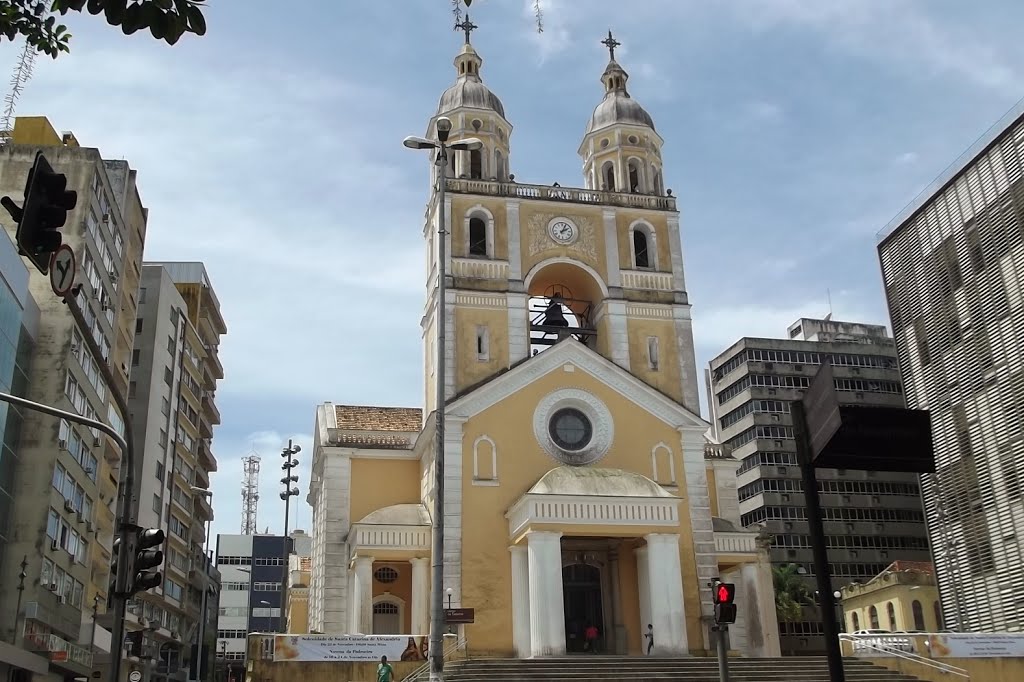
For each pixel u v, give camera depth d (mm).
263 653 32812
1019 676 36531
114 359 52562
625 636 40469
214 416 86500
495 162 49281
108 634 53375
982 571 55188
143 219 60156
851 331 99000
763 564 44812
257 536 121625
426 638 34281
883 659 36438
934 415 60906
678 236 49344
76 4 9547
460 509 41000
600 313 47531
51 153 45531
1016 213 54312
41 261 12062
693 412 45312
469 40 53406
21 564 38875
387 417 51281
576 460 42781
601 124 52156
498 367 44531
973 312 57750
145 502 63250
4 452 38281
